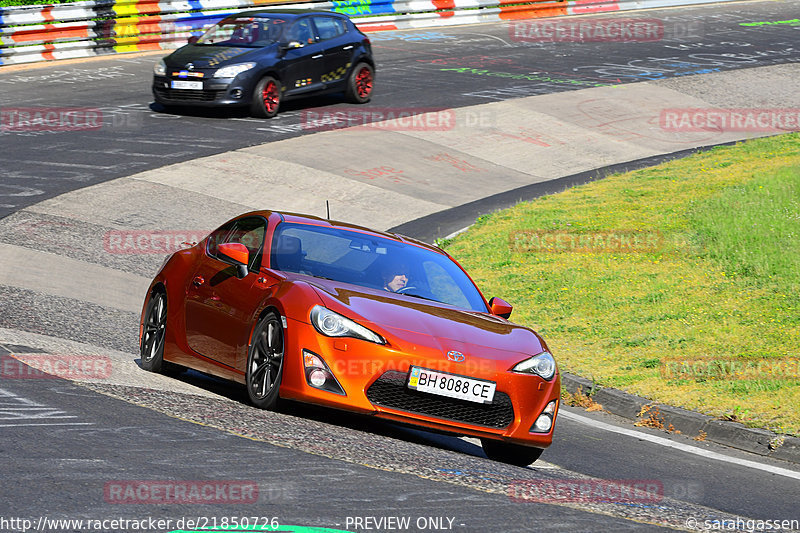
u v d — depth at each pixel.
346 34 86.88
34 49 97.38
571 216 60.16
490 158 77.12
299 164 69.44
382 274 26.89
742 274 46.31
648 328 41.56
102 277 44.62
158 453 18.84
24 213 53.44
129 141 71.38
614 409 34.12
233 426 21.89
